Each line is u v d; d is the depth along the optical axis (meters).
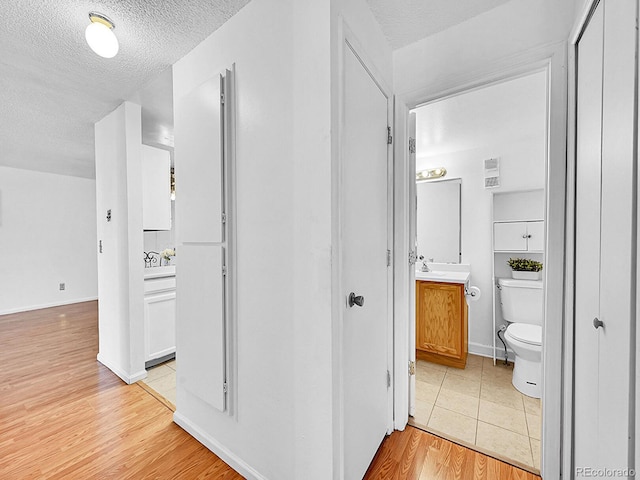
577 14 1.05
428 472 1.37
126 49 1.65
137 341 2.30
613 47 0.79
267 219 1.25
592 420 0.93
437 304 2.58
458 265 2.92
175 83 1.77
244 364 1.36
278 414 1.23
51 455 1.51
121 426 1.74
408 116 1.66
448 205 2.99
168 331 2.65
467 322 2.74
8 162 4.12
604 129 0.85
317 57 1.06
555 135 1.20
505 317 2.61
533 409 1.90
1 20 1.41
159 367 2.56
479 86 1.43
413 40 1.54
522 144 2.64
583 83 1.05
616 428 0.75
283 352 1.20
